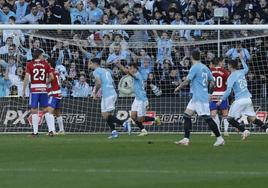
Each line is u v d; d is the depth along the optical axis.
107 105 50.41
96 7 64.56
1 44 57.50
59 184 27.03
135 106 52.44
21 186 26.55
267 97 55.03
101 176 29.19
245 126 54.34
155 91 56.28
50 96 51.88
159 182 27.56
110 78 50.72
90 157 36.25
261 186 26.67
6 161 34.47
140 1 65.94
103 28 53.38
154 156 36.69
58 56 57.69
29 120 55.41
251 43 56.53
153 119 52.75
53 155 37.22
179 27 52.78
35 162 34.03
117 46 57.56
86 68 57.19
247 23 62.84
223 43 57.03
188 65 56.72
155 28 53.03
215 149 40.44
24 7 64.69
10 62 57.06
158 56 57.25
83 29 53.56
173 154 37.69
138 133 54.75
